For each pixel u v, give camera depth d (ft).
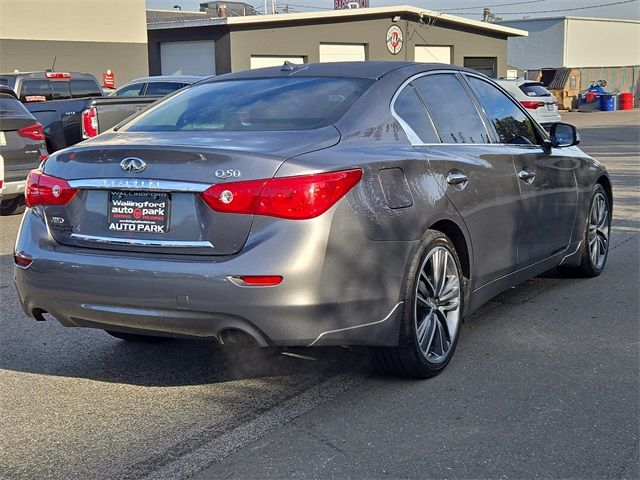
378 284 13.10
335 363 15.81
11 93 33.50
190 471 11.46
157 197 12.76
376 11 103.14
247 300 12.01
